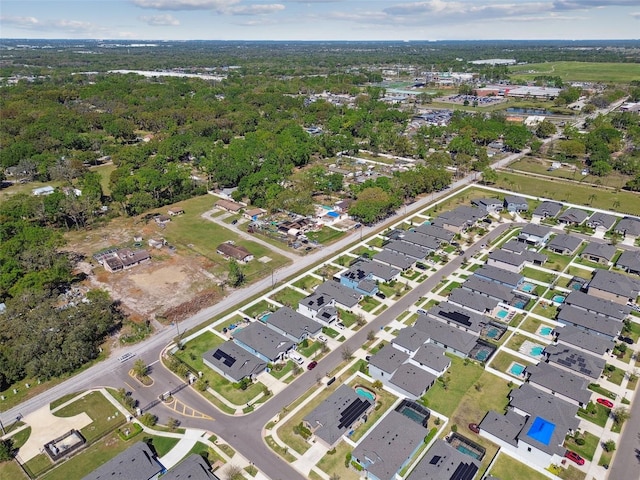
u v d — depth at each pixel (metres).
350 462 68.12
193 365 89.56
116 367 89.00
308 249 137.12
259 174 175.00
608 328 95.06
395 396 81.44
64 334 90.38
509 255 123.81
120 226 155.75
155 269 126.56
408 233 140.38
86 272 125.00
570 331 94.69
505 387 83.06
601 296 109.25
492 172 189.12
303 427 73.88
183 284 118.88
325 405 76.31
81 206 151.88
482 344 94.56
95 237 147.25
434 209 165.25
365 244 139.38
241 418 76.81
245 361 86.81
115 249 137.50
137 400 80.81
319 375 86.44
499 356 91.31
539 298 110.38
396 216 160.12
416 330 95.38
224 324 102.25
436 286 116.00
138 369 85.50
